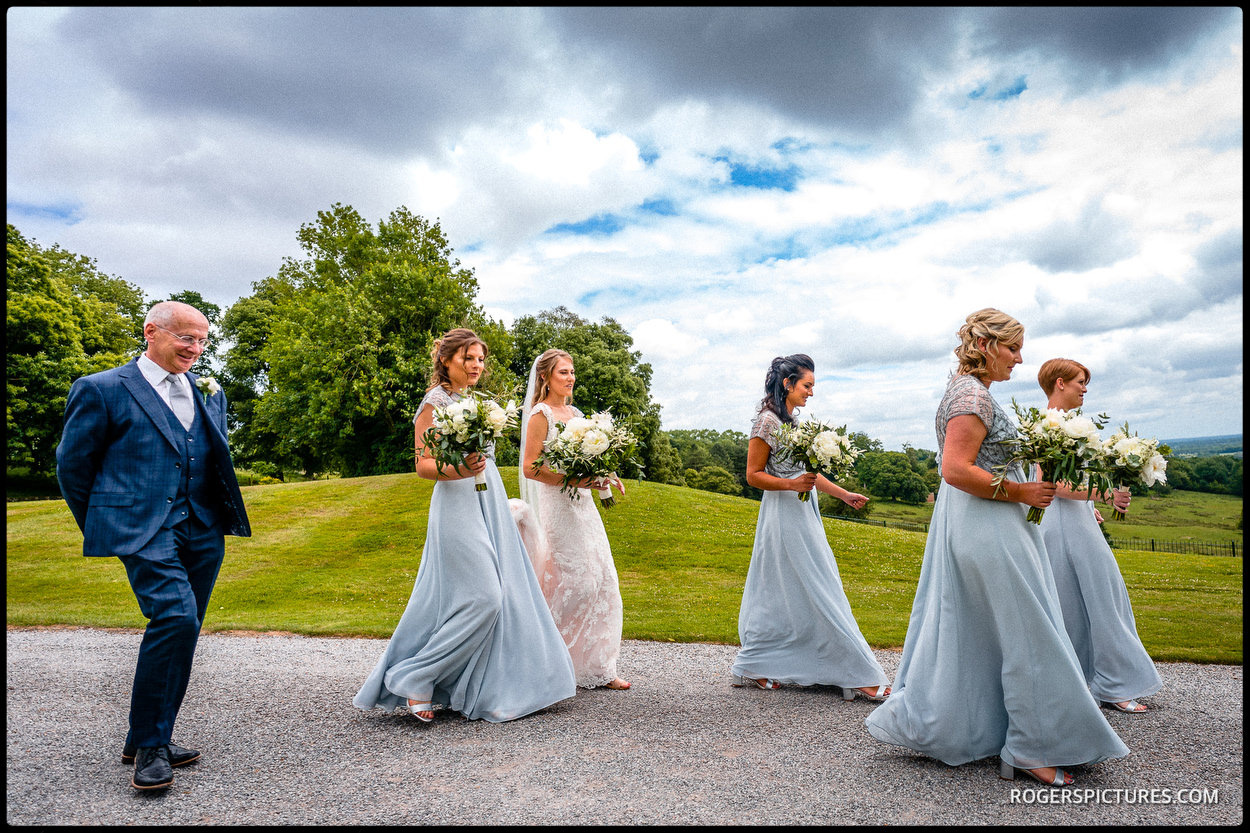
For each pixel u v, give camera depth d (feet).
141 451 11.19
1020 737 10.01
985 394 10.55
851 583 36.19
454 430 12.84
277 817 8.96
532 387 17.12
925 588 11.70
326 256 113.50
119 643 21.80
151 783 9.81
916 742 10.59
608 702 14.60
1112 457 10.95
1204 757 11.33
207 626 24.36
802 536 15.58
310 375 97.66
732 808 9.20
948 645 10.58
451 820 8.84
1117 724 13.26
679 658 19.60
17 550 42.52
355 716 13.64
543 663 13.82
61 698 15.20
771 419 16.25
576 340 140.05
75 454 10.80
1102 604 14.42
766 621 15.83
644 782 10.14
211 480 12.14
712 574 39.88
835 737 12.20
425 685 12.95
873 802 9.39
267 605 31.01
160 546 10.96
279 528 50.39
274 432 124.16
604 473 15.10
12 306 110.63
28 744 12.07
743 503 65.87
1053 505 15.16
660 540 47.75
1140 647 14.34
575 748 11.62
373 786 10.03
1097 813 9.04
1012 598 10.05
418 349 96.02
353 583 36.09
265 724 13.14
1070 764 9.96
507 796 9.63
